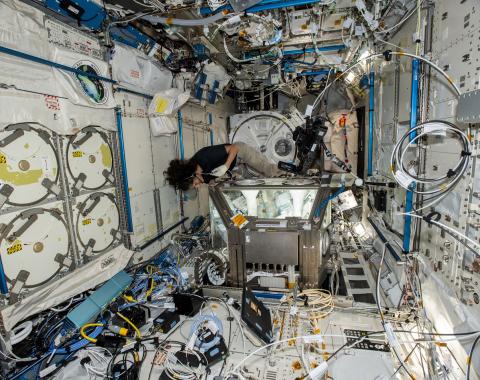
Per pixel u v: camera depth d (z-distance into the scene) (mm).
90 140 2814
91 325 2309
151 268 3309
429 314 2336
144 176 3691
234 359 1959
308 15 3508
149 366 1949
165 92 3725
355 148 5879
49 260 2365
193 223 4918
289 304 2473
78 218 2668
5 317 1985
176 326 2322
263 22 3285
